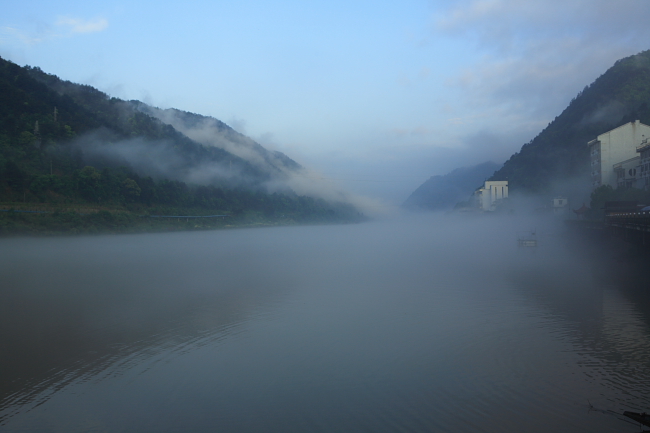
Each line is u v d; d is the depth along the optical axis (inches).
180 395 719.7
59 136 5408.5
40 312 1251.2
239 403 688.4
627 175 3553.2
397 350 898.7
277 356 879.1
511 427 601.6
